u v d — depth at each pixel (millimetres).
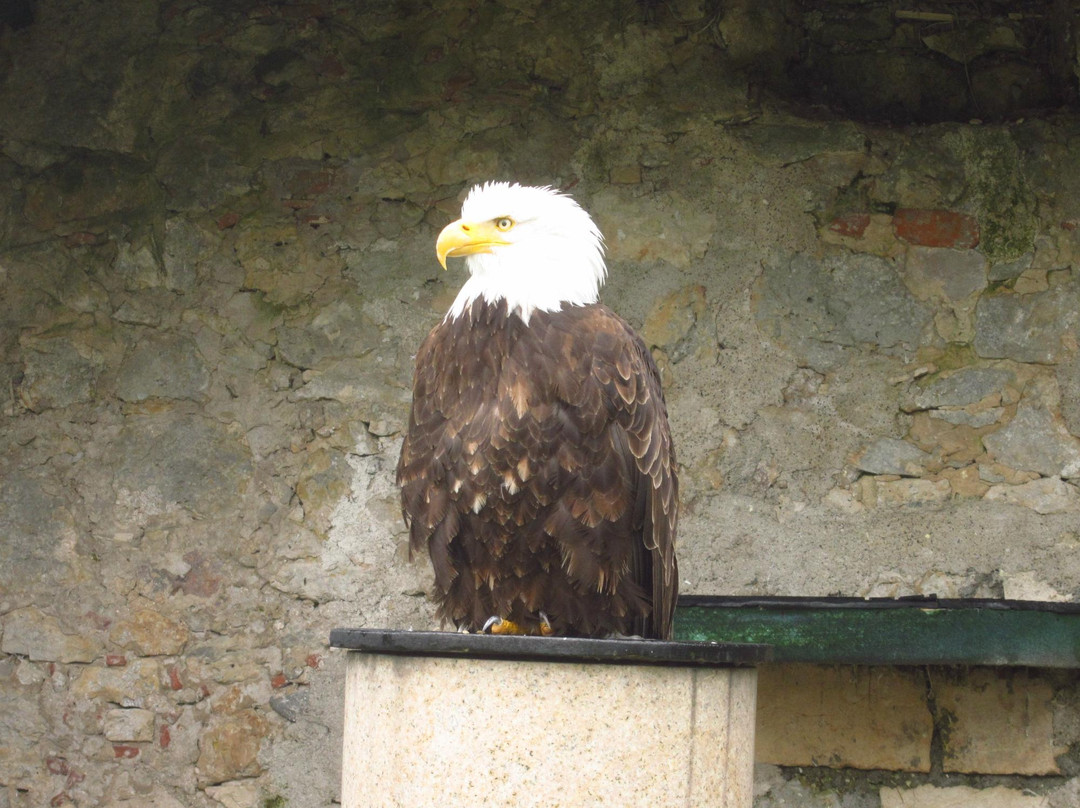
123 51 6113
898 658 4652
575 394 3451
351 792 3066
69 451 5750
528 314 3521
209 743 5477
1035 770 5141
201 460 5707
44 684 5555
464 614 3736
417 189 5883
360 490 5645
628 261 5730
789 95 5996
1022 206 5625
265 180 5945
